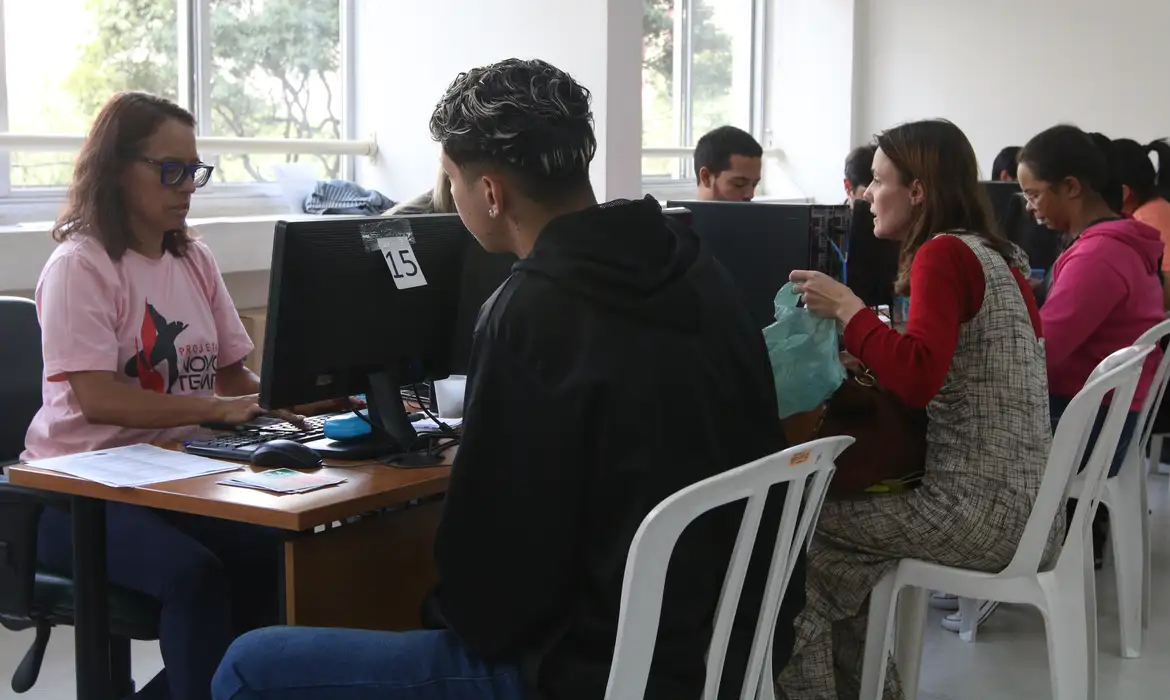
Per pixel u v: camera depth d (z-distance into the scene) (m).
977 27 6.20
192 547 1.98
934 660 2.86
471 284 2.08
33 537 1.91
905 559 2.10
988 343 2.07
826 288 2.06
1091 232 2.93
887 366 1.99
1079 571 2.10
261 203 4.21
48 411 2.14
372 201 4.14
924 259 2.07
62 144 3.39
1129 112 5.85
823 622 2.10
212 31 4.03
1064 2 5.95
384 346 1.95
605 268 1.31
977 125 6.27
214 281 2.38
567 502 1.27
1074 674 2.09
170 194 2.12
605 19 3.93
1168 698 2.65
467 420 1.30
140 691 2.11
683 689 1.31
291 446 1.84
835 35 6.42
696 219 2.62
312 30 4.41
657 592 1.22
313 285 1.81
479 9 4.21
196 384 2.25
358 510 1.65
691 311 1.36
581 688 1.28
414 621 2.05
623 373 1.28
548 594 1.29
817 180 6.59
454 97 1.46
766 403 1.43
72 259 2.05
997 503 2.02
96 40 3.67
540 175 1.42
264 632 1.46
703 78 6.34
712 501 1.24
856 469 2.11
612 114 3.99
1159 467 4.72
